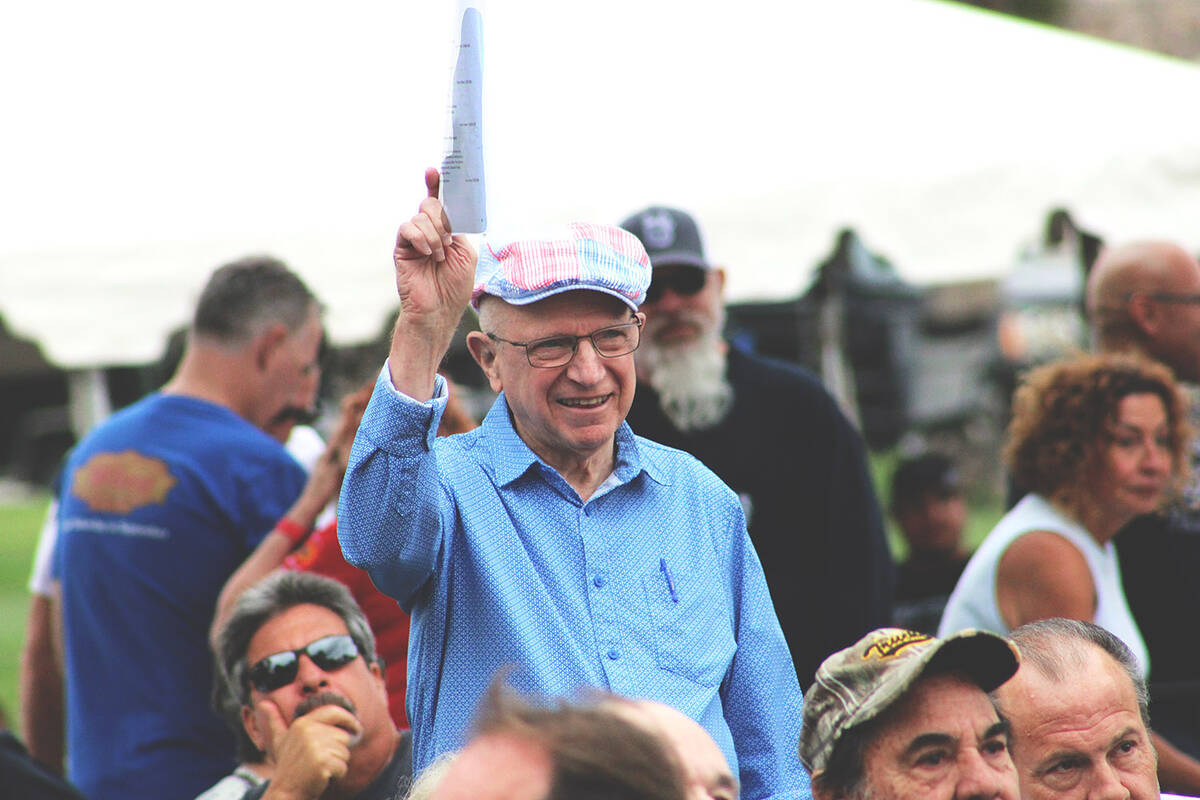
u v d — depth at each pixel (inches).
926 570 713.6
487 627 281.1
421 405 267.0
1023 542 437.1
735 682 301.3
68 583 474.6
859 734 244.4
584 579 287.4
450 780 145.8
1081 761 281.9
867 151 684.1
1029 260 1469.0
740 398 494.3
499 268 283.4
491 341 289.9
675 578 294.7
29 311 623.5
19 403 2044.8
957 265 698.2
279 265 486.9
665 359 489.7
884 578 498.6
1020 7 1427.2
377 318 650.2
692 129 662.5
